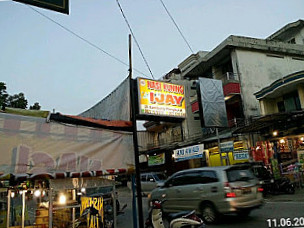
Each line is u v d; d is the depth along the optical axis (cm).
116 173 534
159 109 1159
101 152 525
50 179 475
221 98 1672
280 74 2153
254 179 797
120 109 602
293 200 1039
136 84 1146
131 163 566
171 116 1179
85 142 507
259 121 1427
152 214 584
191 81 2627
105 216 688
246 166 819
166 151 2509
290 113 1321
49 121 468
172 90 1213
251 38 2173
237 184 733
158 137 3092
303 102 1602
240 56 2047
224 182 733
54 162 459
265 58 2133
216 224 737
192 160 2325
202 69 2466
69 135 489
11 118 430
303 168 1352
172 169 2527
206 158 2162
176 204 851
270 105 1858
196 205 789
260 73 2070
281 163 1449
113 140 549
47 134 462
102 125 533
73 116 499
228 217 812
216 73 2320
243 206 713
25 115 446
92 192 1015
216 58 2227
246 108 1922
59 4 450
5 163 409
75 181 522
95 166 510
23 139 435
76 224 626
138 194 509
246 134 1784
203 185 782
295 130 1510
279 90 1708
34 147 443
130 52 593
